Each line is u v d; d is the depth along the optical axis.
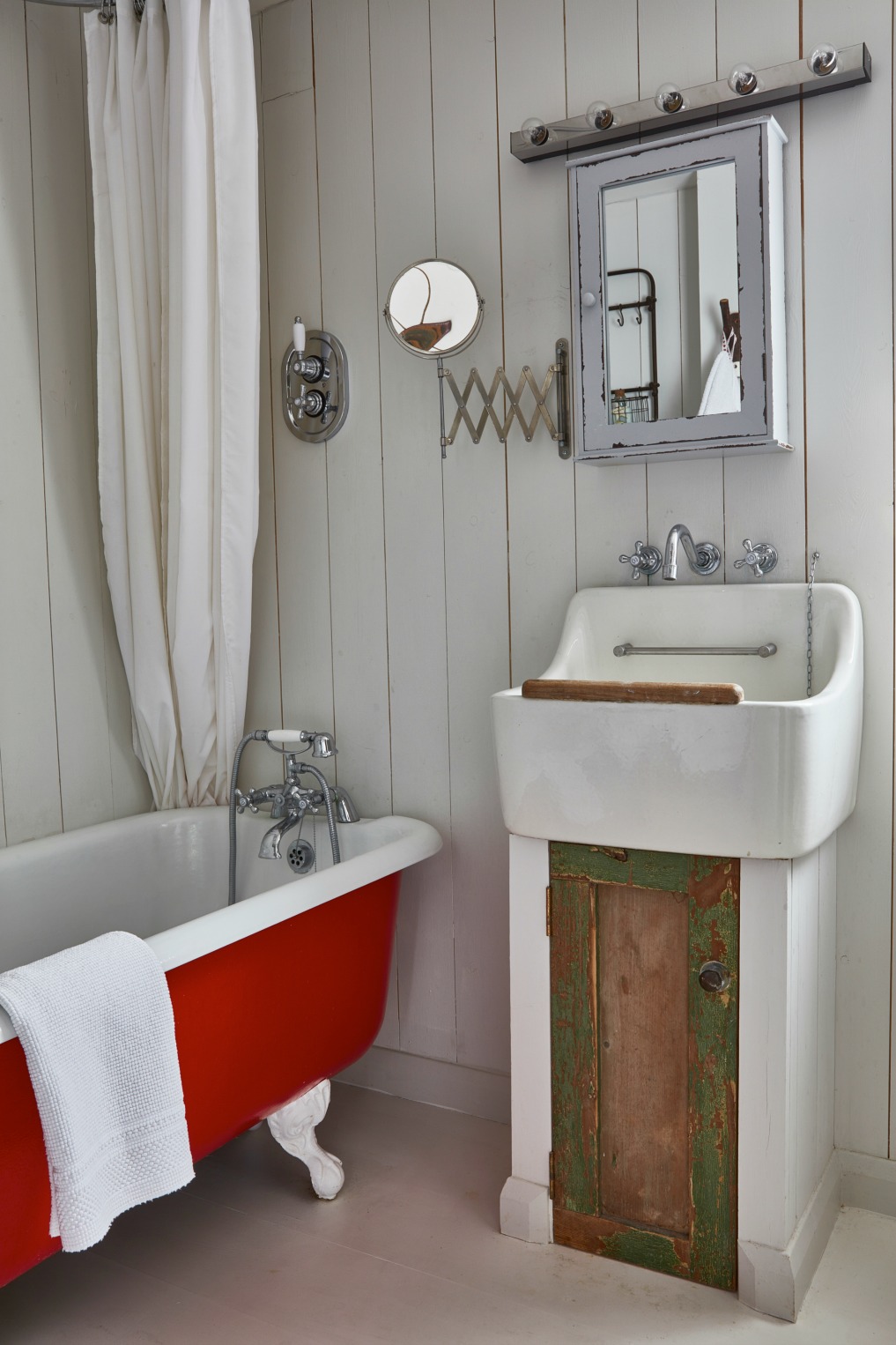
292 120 2.28
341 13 2.20
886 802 1.76
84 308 2.29
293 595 2.37
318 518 2.32
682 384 1.75
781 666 1.78
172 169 2.12
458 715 2.18
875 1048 1.80
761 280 1.68
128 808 2.40
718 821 1.50
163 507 2.26
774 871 1.52
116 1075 1.36
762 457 1.83
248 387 2.16
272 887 2.23
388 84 2.16
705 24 1.83
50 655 2.22
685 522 1.91
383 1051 2.32
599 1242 1.71
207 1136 1.63
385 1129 2.16
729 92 1.72
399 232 2.17
